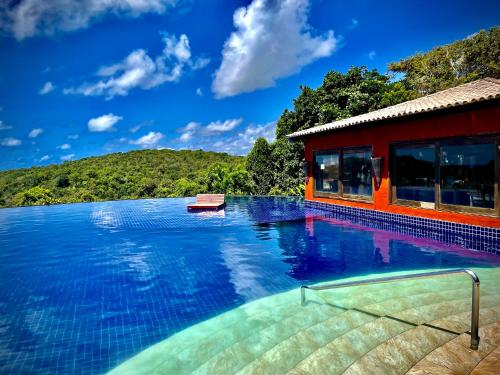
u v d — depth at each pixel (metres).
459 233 8.16
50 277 6.09
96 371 3.28
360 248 7.74
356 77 22.48
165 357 3.48
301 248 7.86
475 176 7.82
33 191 34.16
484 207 7.64
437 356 2.69
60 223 12.27
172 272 6.29
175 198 22.23
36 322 4.33
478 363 2.54
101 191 41.00
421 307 3.96
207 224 11.30
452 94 9.54
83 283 5.75
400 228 9.84
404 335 3.16
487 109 7.49
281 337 3.65
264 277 5.91
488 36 27.81
